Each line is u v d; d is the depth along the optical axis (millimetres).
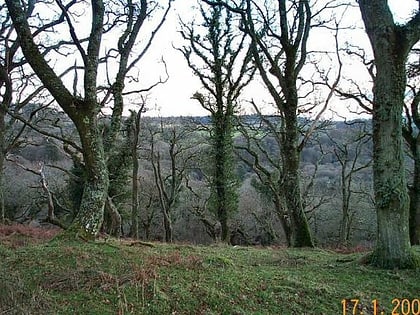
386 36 8602
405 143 18969
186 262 7793
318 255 11305
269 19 17312
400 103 8664
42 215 31703
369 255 8992
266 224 30922
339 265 9148
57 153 31391
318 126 22609
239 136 27047
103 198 9375
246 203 32031
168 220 25516
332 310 6426
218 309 6102
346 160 28125
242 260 9578
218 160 23859
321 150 27469
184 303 6148
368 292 7168
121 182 22953
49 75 9164
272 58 15578
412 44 8625
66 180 26203
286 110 14992
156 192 30906
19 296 6062
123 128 21219
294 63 14750
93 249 8133
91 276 6734
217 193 23844
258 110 21984
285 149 15148
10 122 21047
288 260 9812
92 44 9461
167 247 10039
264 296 6605
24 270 7008
